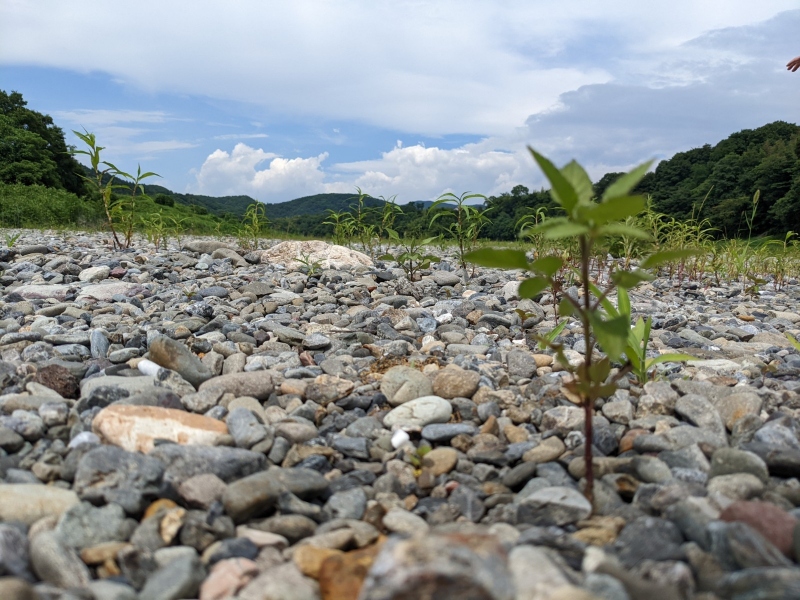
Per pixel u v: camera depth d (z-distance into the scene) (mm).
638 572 1426
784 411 2594
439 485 2078
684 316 5012
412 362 3242
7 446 2135
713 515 1627
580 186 1667
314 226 14773
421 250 6664
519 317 4480
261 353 3488
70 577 1435
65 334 3453
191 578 1446
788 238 7645
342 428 2516
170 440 2127
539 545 1555
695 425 2420
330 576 1432
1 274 5715
